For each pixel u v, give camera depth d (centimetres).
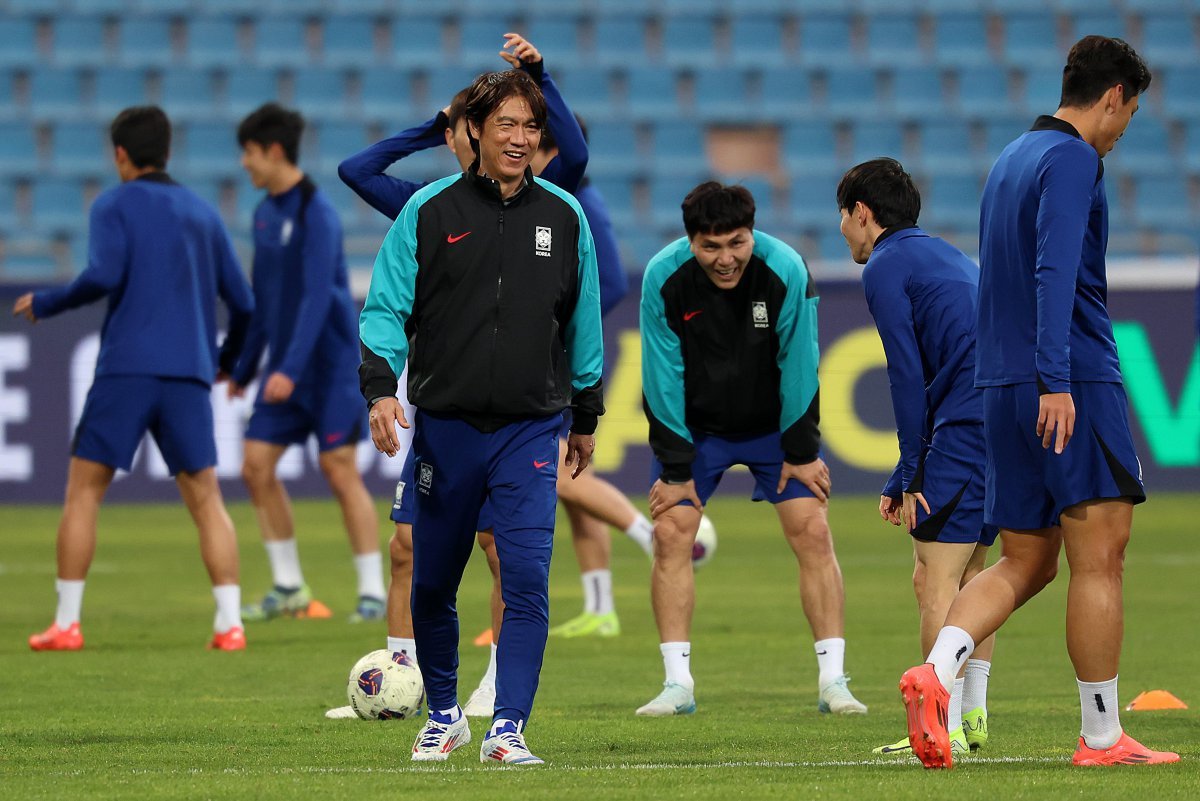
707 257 2139
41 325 6231
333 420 3444
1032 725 2061
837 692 2202
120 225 2902
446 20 9212
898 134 8888
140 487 6419
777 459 2270
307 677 2581
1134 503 1634
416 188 2167
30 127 8319
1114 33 9481
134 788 1523
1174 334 6631
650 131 8781
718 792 1457
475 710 2159
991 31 9506
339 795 1457
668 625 2230
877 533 5488
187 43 8988
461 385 1622
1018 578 1684
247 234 8025
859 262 2022
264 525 3553
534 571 1647
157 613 3600
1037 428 1569
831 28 9450
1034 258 1630
